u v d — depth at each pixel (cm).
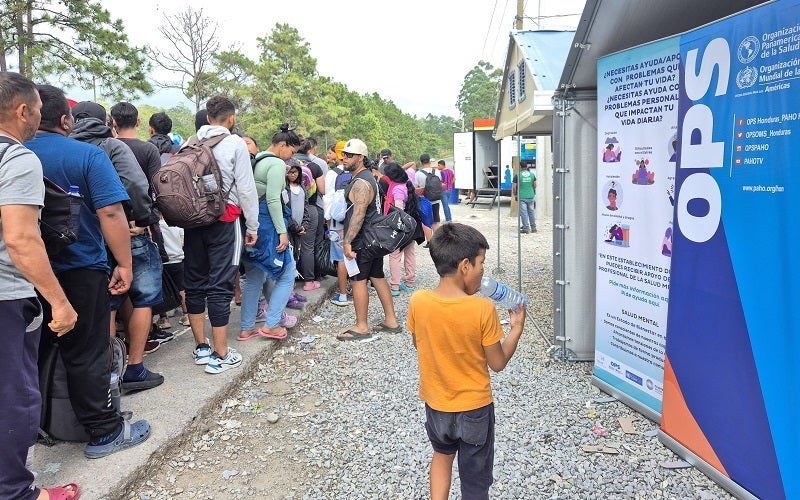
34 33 1981
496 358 225
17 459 229
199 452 336
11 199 216
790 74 236
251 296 493
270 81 3753
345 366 477
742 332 267
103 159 288
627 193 360
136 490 290
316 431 362
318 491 295
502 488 291
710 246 284
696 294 295
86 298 280
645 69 335
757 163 254
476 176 2158
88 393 289
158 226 428
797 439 242
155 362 441
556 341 464
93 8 2056
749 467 268
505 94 800
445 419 231
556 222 448
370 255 530
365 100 7406
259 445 345
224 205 392
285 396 418
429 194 1010
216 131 404
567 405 385
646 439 336
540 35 635
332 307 680
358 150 522
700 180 287
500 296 229
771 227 249
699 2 332
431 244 234
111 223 288
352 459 328
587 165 438
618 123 362
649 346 354
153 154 405
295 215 616
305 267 699
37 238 225
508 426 356
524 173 1314
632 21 357
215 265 412
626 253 366
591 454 322
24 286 229
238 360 435
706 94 280
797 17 232
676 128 318
